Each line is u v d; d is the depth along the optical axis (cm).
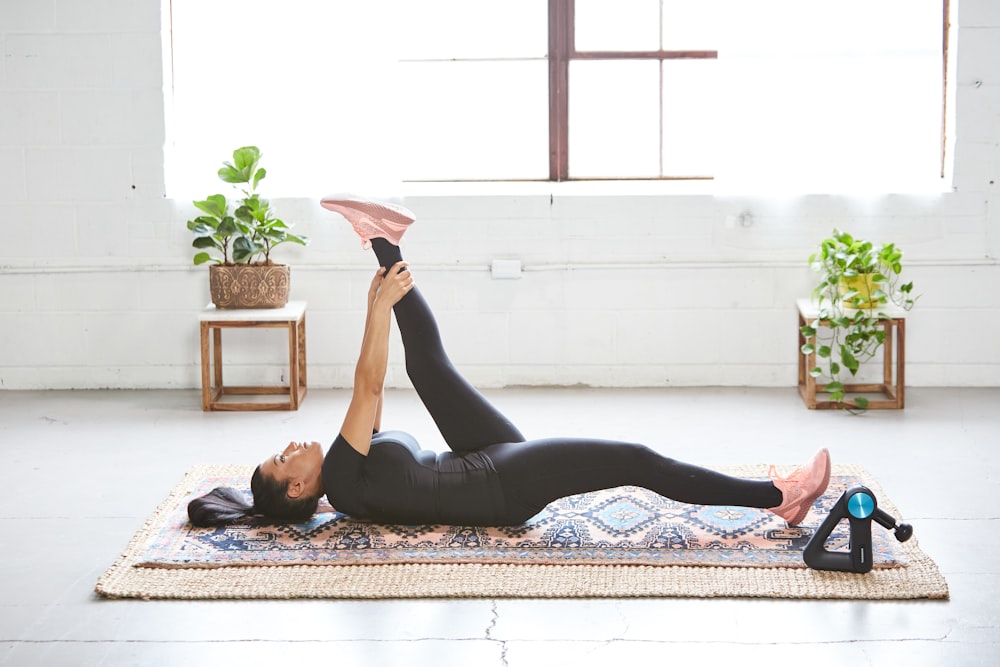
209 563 298
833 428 450
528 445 320
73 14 511
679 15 525
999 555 307
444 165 537
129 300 528
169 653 252
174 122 528
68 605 278
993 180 514
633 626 264
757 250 524
